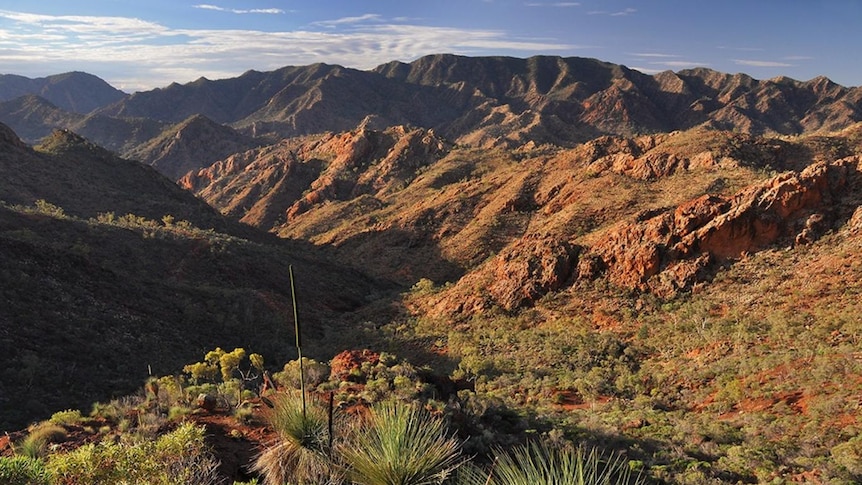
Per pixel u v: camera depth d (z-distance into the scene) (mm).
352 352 23547
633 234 48156
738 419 21172
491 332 45875
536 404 28031
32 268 45594
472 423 15148
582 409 26328
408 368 20828
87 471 6145
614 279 47156
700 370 29062
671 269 43875
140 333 44250
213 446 10031
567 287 49406
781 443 17172
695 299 40188
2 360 32188
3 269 43062
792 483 13109
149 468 6410
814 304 32094
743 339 30984
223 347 48312
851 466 14039
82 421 13852
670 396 27234
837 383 21234
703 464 14617
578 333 40844
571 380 31875
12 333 35594
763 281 37812
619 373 32719
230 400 14484
